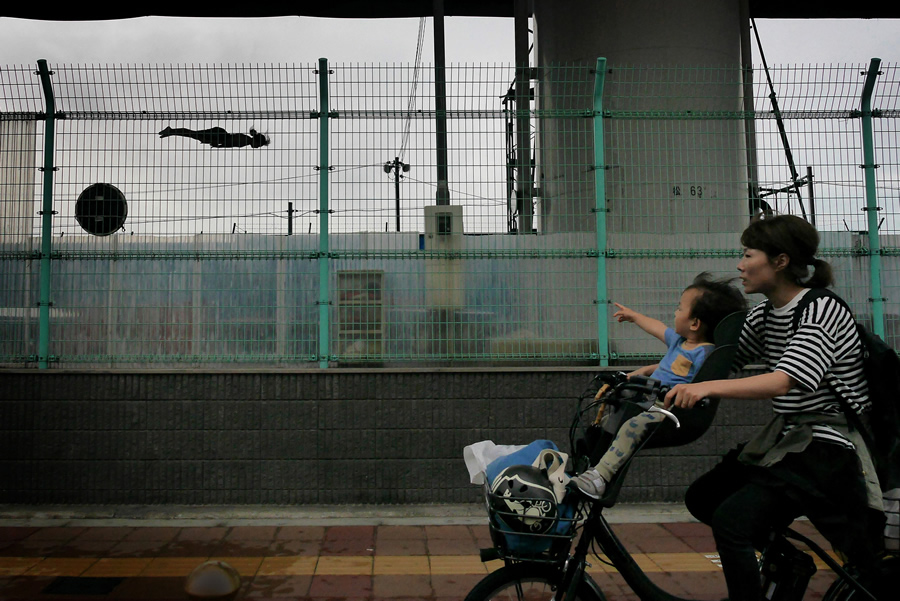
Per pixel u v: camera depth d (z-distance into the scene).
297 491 5.44
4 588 3.87
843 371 2.47
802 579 2.63
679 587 3.93
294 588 3.90
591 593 2.58
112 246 5.65
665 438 2.53
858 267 5.80
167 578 4.04
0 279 5.64
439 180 5.70
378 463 5.48
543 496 2.38
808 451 2.45
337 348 5.63
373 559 4.38
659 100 6.22
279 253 5.65
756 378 2.36
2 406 5.43
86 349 5.62
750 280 2.62
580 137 5.84
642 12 7.38
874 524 2.45
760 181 5.83
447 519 5.21
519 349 5.69
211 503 5.41
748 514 2.51
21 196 5.66
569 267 5.75
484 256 5.71
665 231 5.86
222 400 5.46
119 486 5.40
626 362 5.73
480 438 5.51
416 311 5.67
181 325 5.64
